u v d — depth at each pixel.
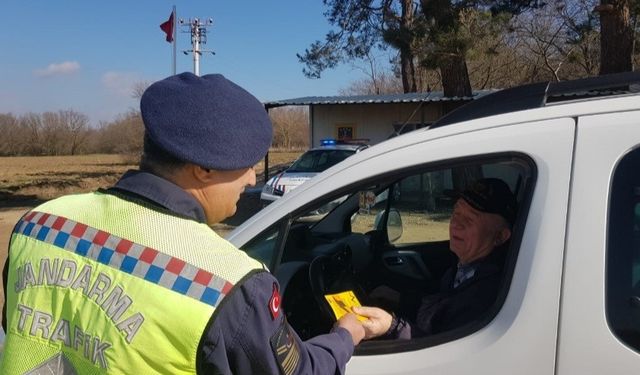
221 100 1.13
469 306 1.82
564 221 1.45
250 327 1.06
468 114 1.92
